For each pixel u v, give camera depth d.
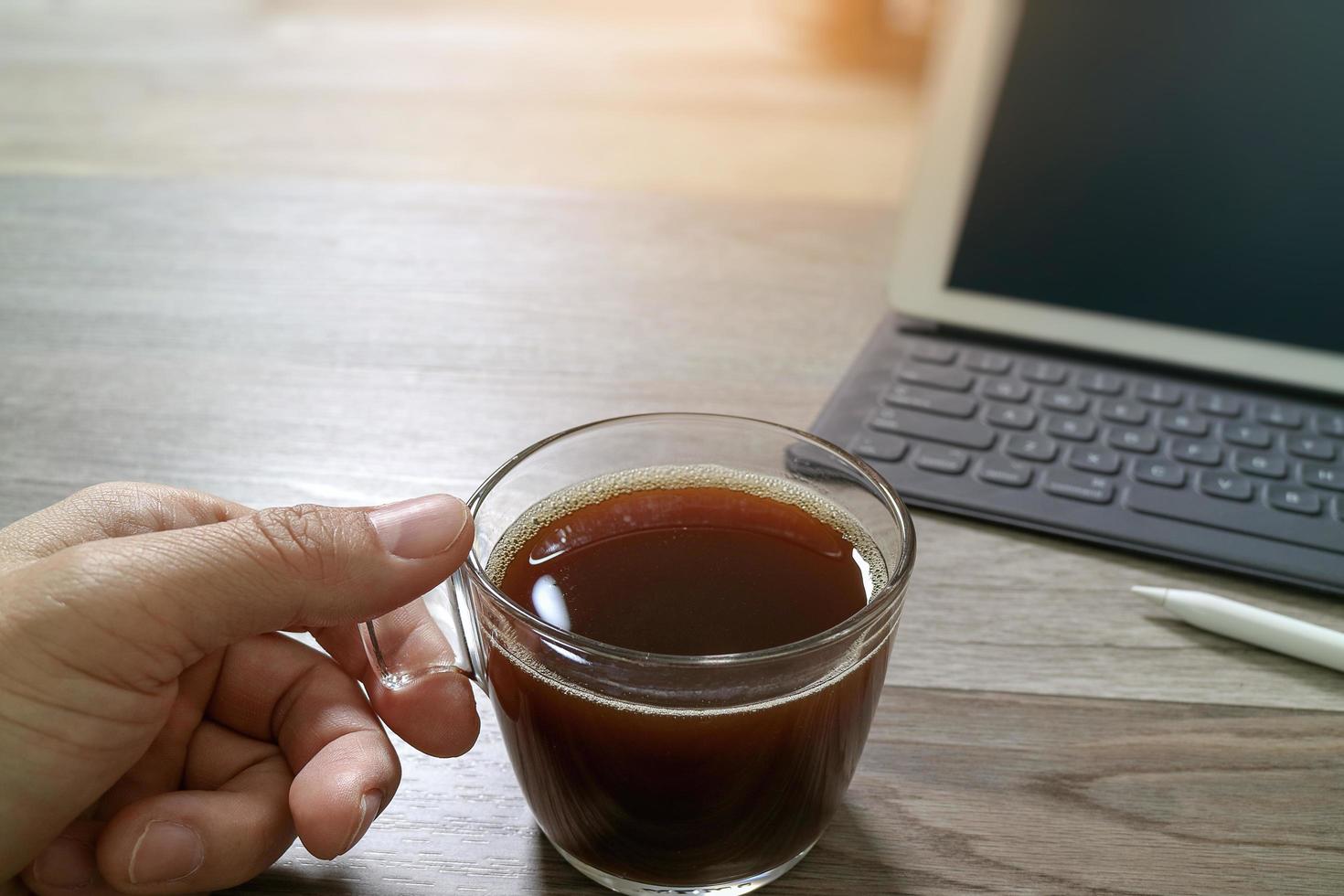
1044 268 0.48
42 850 0.31
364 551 0.30
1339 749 0.35
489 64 0.93
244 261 0.58
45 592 0.29
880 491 0.31
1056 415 0.45
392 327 0.52
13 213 0.62
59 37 1.00
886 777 0.34
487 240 0.60
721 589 0.32
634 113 0.80
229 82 0.86
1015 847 0.33
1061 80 0.47
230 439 0.45
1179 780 0.34
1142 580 0.40
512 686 0.30
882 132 0.78
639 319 0.53
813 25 0.98
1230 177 0.46
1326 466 0.43
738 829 0.30
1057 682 0.37
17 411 0.47
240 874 0.31
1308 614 0.38
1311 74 0.45
